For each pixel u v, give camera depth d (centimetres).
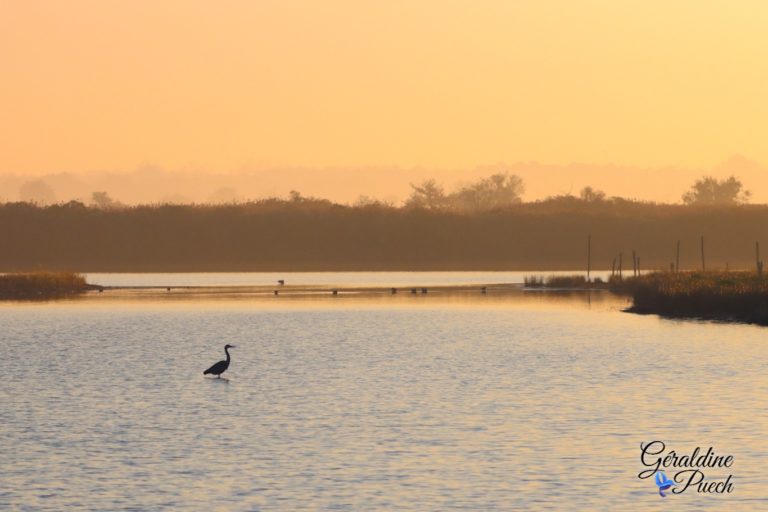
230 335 9231
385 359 7356
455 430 4694
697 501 3606
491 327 9844
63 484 3825
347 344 8412
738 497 3650
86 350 8019
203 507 3544
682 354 7262
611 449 4300
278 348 8125
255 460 4166
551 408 5216
